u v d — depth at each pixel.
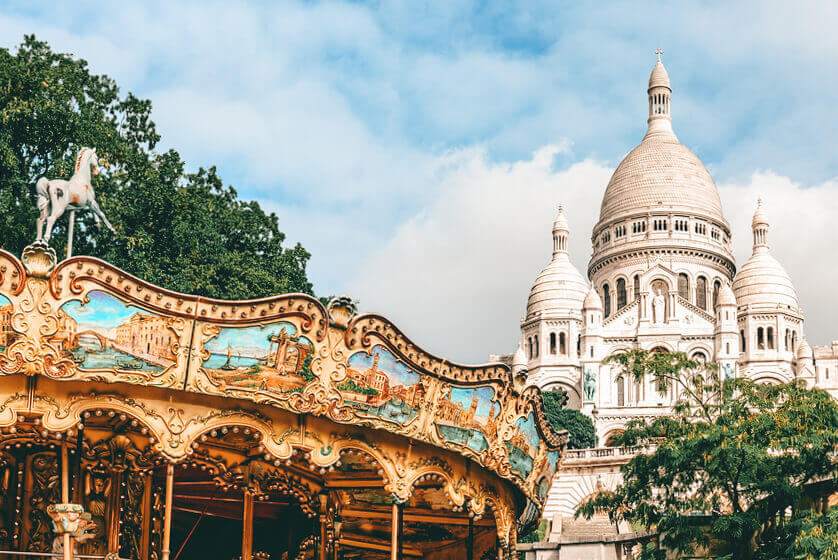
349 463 35.50
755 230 169.62
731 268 173.00
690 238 169.88
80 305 26.97
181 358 27.98
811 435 42.88
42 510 30.67
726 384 48.09
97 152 51.53
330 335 29.47
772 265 163.62
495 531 43.00
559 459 40.78
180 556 39.34
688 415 49.31
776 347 156.25
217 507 39.81
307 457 30.52
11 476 30.39
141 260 51.34
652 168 176.38
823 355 152.75
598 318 150.38
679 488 47.41
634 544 56.62
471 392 33.09
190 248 55.34
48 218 30.12
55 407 27.59
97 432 30.94
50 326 26.77
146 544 32.88
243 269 55.88
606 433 141.62
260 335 28.69
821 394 45.62
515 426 35.28
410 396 31.44
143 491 32.94
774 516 44.94
